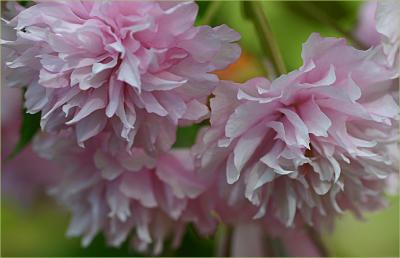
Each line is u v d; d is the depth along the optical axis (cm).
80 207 25
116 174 23
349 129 22
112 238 25
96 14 21
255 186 22
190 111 21
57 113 21
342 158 21
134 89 21
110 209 24
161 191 24
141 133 21
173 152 24
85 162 24
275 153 21
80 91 21
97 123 21
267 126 21
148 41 21
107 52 21
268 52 23
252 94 21
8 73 22
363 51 21
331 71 21
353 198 23
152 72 21
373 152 22
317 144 21
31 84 21
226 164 22
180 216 24
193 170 23
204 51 21
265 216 24
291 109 21
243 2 23
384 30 21
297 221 24
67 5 21
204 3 25
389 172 22
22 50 21
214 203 24
